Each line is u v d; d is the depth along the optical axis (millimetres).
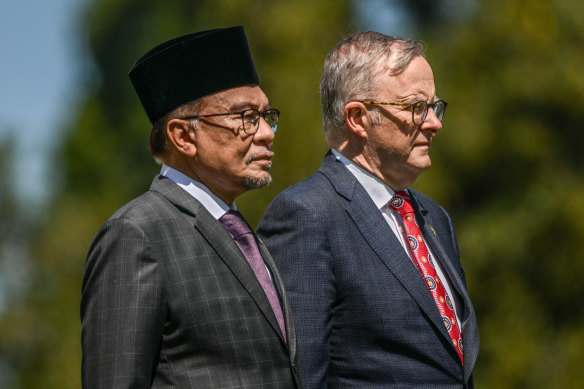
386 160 10422
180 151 8836
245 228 9023
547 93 39656
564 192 39094
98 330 7965
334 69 10688
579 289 38531
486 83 41000
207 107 8773
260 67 43438
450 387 9859
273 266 9344
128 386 7805
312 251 9891
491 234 39281
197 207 8664
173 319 8172
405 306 9891
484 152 40094
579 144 40469
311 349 9578
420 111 10305
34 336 61000
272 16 44688
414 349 9789
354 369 9781
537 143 39562
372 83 10344
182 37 8852
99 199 64875
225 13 46781
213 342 8180
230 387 8117
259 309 8453
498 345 37750
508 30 40969
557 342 37938
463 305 10516
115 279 8031
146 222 8305
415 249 10461
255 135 8891
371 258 10047
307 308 9695
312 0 45781
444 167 40906
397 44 10477
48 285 60906
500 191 40844
